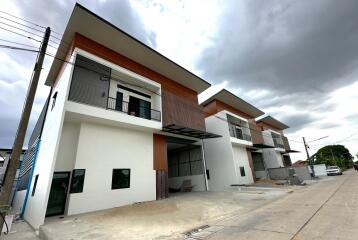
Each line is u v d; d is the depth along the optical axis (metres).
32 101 6.00
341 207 7.06
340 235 4.26
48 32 6.83
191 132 14.61
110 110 10.34
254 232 5.03
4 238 6.24
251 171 21.58
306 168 23.64
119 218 7.27
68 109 8.72
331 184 16.06
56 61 11.64
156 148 13.35
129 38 11.26
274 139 29.61
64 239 5.25
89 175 9.37
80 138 9.60
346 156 62.16
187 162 18.86
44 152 9.85
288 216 6.41
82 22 9.88
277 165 27.17
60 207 8.70
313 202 8.59
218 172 19.11
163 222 6.78
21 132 5.59
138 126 11.79
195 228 6.00
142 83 13.41
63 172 9.18
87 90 9.80
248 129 22.89
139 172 11.59
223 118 19.86
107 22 10.08
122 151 11.16
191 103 16.03
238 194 13.23
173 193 16.23
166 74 15.14
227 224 6.21
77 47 9.99
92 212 8.67
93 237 5.34
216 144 19.91
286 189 14.72
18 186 15.68
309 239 4.20
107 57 11.37
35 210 8.09
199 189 17.17
